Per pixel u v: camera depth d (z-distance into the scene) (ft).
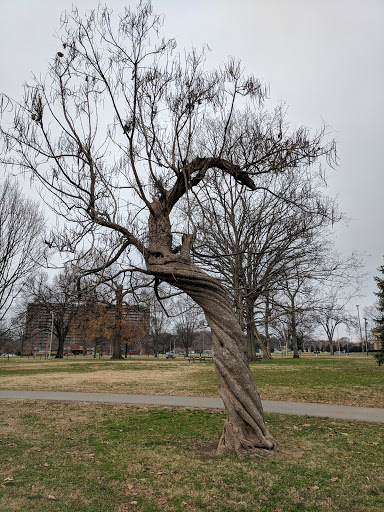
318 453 20.88
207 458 19.92
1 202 68.64
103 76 21.58
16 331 161.68
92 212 22.24
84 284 27.27
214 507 14.28
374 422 29.63
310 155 24.70
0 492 15.35
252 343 115.65
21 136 21.67
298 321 122.31
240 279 44.21
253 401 20.98
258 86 23.52
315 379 57.41
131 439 23.99
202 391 48.16
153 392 47.70
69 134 22.27
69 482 16.61
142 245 22.57
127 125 23.57
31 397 43.52
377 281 81.51
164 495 15.34
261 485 16.25
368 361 104.99
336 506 14.34
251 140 29.48
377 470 18.10
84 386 53.88
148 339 212.64
